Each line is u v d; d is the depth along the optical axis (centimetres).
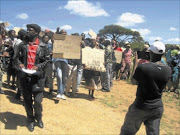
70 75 678
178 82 986
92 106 640
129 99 809
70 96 691
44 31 724
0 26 646
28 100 416
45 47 421
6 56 534
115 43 1155
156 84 322
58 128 461
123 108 698
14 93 582
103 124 538
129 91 934
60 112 540
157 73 319
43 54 418
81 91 798
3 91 570
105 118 577
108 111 635
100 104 687
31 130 418
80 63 683
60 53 512
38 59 413
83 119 538
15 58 414
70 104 608
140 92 334
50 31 661
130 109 349
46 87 733
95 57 663
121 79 1191
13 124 426
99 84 689
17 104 517
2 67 551
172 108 786
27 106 418
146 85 324
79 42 525
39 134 419
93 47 773
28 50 407
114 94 850
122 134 363
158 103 328
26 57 408
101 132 492
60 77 591
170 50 997
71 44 520
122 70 1148
